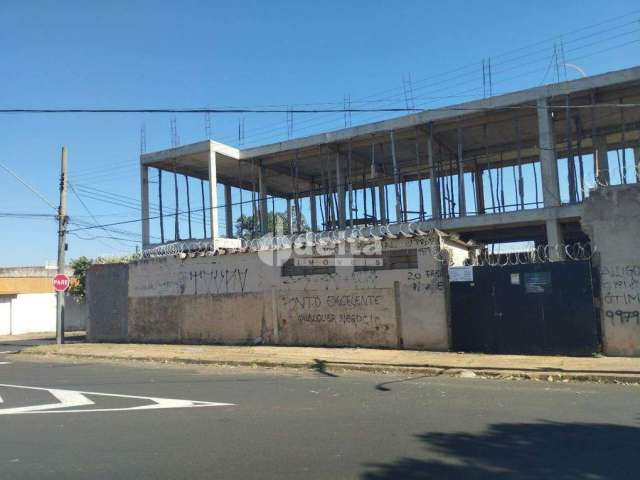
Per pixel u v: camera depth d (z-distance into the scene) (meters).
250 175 32.44
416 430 6.96
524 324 14.00
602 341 13.22
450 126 24.64
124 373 13.64
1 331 36.97
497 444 6.27
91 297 23.12
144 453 6.26
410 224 24.16
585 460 5.66
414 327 15.55
